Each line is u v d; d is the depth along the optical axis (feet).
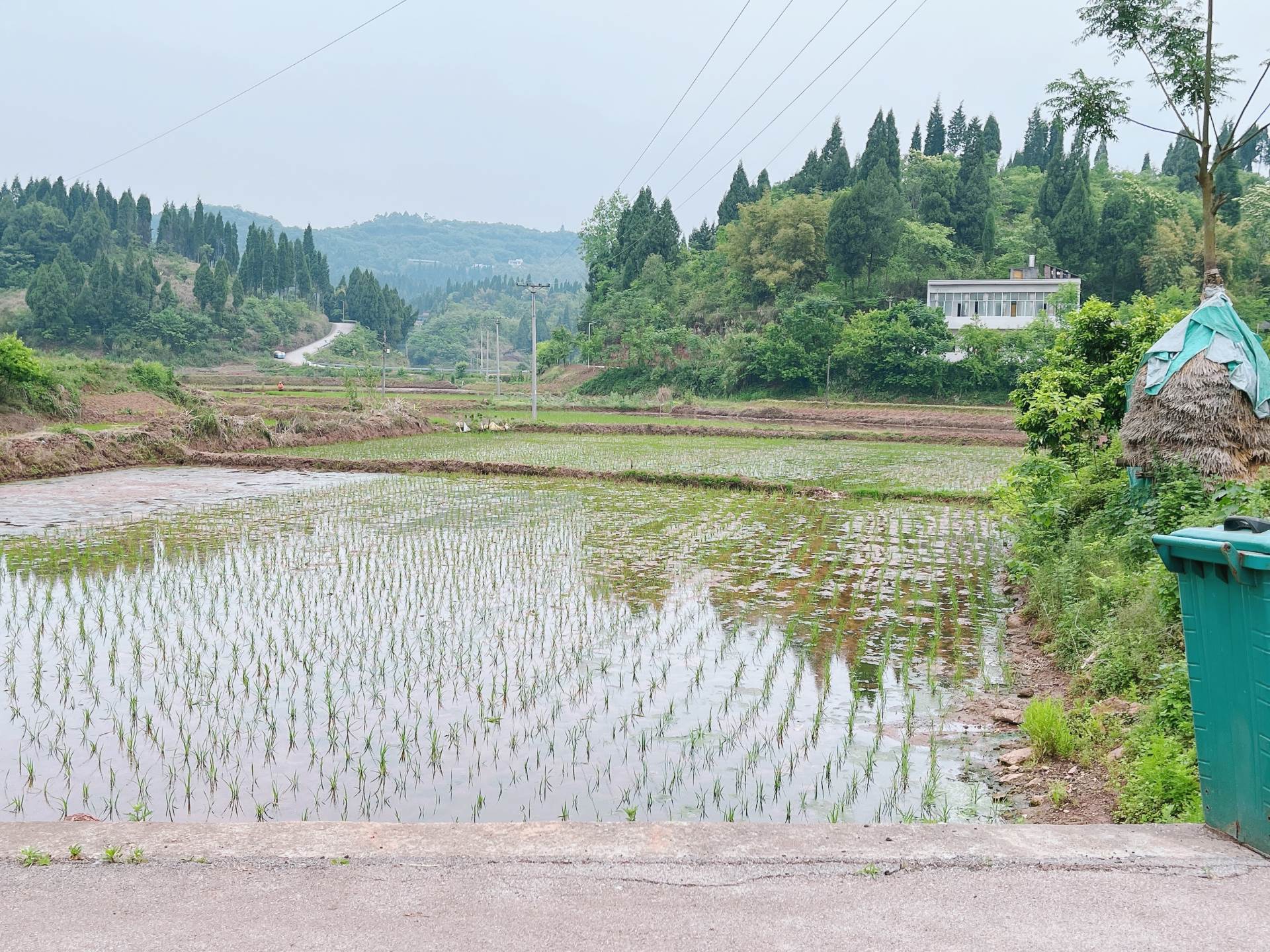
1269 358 33.27
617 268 300.61
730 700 25.91
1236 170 231.09
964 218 245.45
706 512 60.59
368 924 10.50
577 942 10.18
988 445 116.47
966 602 37.14
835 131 293.64
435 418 136.46
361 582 39.58
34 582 38.63
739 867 12.10
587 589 38.70
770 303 235.40
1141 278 212.23
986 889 11.58
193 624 32.78
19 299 366.84
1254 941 10.36
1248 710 12.58
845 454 100.12
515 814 18.71
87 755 21.63
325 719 24.04
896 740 23.20
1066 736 21.40
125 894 11.12
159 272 422.41
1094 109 46.98
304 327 443.73
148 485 72.23
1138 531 30.89
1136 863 12.30
